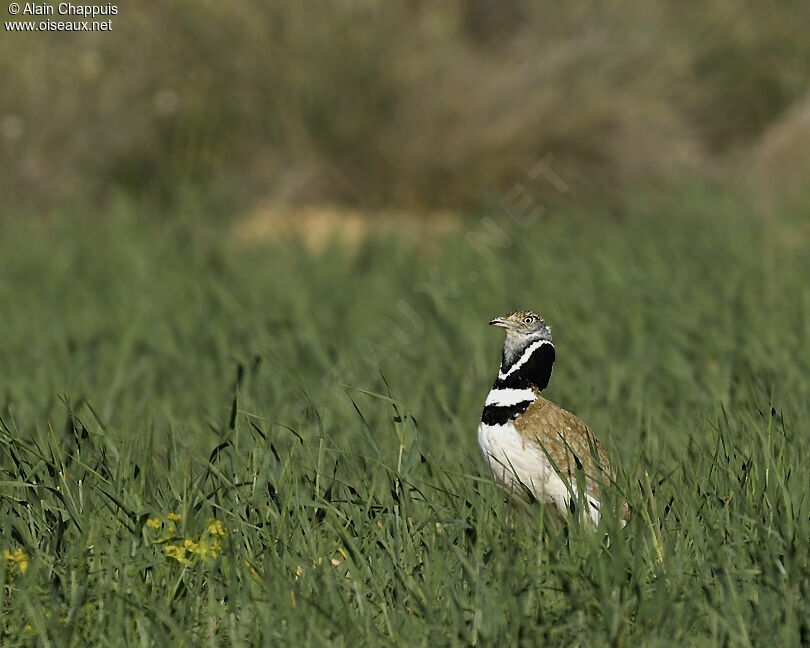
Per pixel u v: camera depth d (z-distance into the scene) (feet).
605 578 39.65
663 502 47.16
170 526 43.27
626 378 67.82
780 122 153.99
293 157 143.84
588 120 141.38
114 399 66.90
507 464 49.19
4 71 146.51
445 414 61.93
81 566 40.60
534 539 44.73
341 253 114.73
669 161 140.97
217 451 48.06
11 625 39.11
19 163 144.36
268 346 77.20
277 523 44.34
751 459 47.65
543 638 37.32
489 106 143.54
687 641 37.91
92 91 146.00
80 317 90.53
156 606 38.83
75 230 126.52
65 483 45.37
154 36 147.02
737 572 40.45
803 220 115.55
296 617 38.27
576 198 133.80
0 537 43.21
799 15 174.70
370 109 143.43
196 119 144.66
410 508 47.21
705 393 63.57
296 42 145.28
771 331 74.38
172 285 100.53
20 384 67.82
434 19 149.07
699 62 160.25
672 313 80.79
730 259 99.19
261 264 110.32
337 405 62.85
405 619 38.70
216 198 136.56
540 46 151.84
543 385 50.29
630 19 157.69
